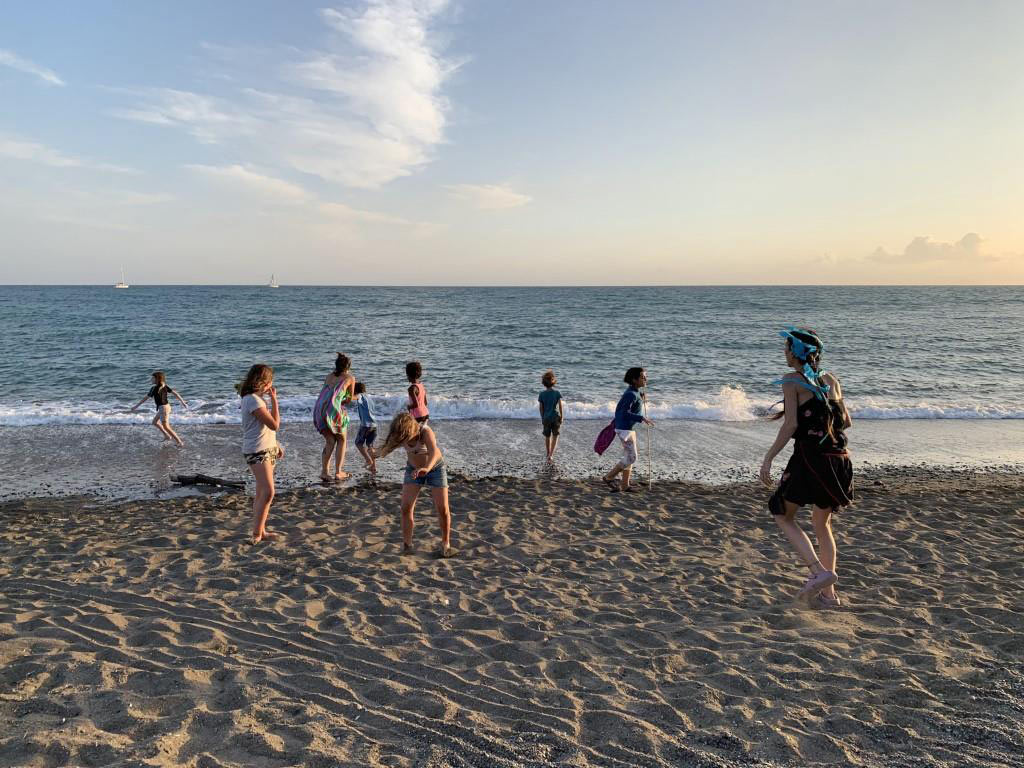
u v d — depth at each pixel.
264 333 33.91
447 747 2.72
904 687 3.25
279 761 2.57
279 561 5.42
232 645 3.75
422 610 4.40
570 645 3.84
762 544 6.03
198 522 6.70
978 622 4.14
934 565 5.36
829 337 32.75
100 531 6.45
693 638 3.94
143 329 35.50
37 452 10.48
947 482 8.98
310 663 3.53
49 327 36.06
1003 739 2.75
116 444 11.08
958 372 21.23
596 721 2.96
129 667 3.38
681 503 7.51
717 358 25.16
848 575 5.09
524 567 5.33
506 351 26.97
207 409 14.13
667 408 14.19
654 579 5.08
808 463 4.07
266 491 5.98
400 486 8.37
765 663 3.58
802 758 2.66
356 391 9.09
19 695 3.00
